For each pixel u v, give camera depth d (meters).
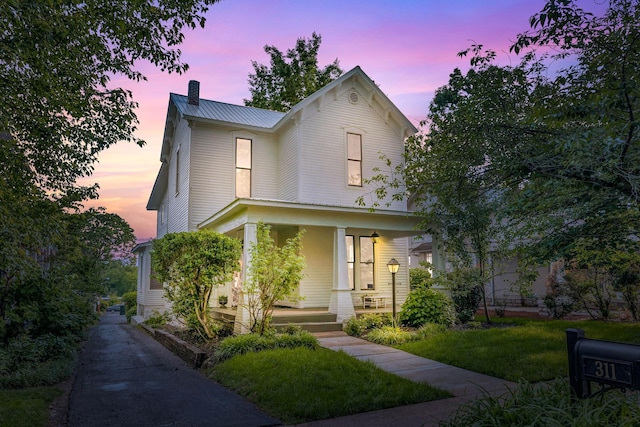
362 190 14.95
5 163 5.87
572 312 15.30
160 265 10.40
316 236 14.34
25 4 4.66
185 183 14.92
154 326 15.21
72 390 6.68
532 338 9.53
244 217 11.19
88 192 8.69
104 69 6.54
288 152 14.89
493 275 12.63
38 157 6.88
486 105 5.35
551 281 14.37
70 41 5.56
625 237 5.09
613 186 3.93
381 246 15.45
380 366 7.58
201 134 14.62
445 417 4.97
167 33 6.55
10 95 5.59
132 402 5.91
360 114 15.40
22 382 6.75
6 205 5.39
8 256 5.39
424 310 11.69
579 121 4.27
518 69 5.28
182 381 7.23
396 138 15.98
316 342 9.05
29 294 8.96
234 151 15.05
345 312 11.88
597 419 3.19
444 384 6.45
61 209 7.15
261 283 9.80
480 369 7.21
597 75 4.14
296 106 14.07
